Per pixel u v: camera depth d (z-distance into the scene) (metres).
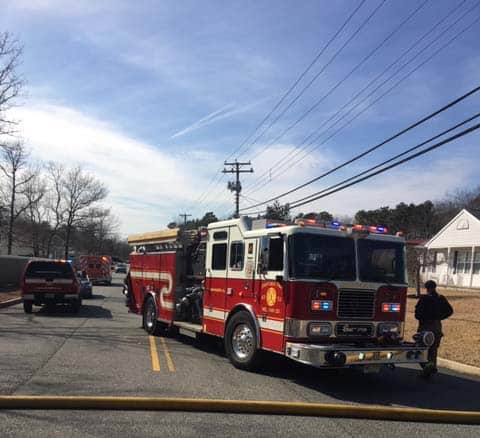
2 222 50.62
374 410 6.93
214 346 12.30
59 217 68.81
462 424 6.93
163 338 13.24
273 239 9.16
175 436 5.67
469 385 9.46
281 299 8.77
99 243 102.69
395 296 9.33
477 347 12.56
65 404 6.50
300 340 8.51
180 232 12.87
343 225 9.40
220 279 10.76
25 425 5.82
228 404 6.75
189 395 7.39
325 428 6.32
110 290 38.53
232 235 10.52
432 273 40.03
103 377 8.23
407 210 79.38
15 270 34.88
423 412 6.97
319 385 8.82
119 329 14.70
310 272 8.72
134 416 6.33
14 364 8.93
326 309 8.70
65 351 10.48
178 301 12.71
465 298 25.64
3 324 14.74
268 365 9.88
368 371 8.48
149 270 14.48
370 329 9.02
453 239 37.47
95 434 5.62
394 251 9.55
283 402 7.16
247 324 9.62
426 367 9.81
